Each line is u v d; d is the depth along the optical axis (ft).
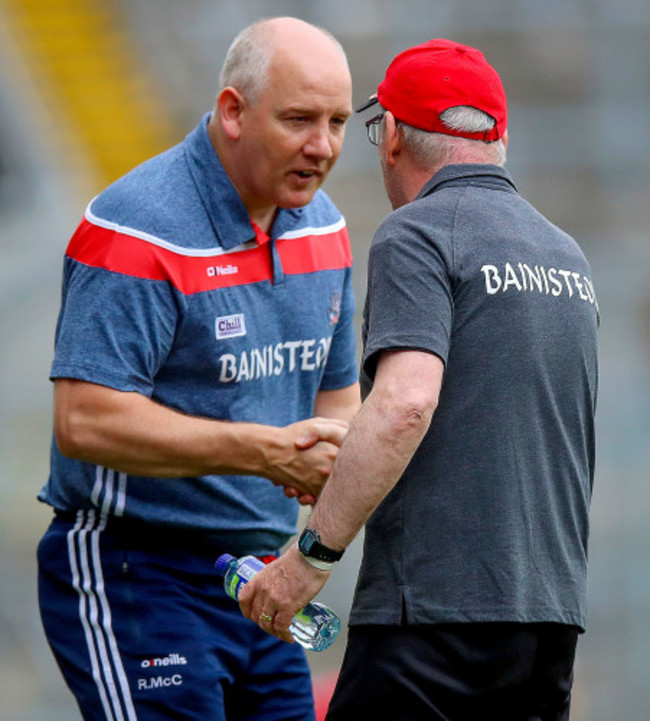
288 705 39.65
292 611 31.89
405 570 31.91
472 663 31.63
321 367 39.86
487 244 32.07
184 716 36.76
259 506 38.63
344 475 30.45
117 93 156.15
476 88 33.47
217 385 36.99
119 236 35.37
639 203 157.48
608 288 134.82
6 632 105.29
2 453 142.00
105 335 35.14
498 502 31.53
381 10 162.71
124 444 35.24
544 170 159.33
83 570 37.35
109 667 37.06
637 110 160.04
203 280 36.17
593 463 34.50
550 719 33.53
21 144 151.64
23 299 147.33
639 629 90.48
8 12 155.12
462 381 31.76
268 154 35.53
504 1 162.09
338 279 39.78
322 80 35.17
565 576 32.63
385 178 35.14
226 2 161.17
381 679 32.12
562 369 32.73
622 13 161.68
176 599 37.22
